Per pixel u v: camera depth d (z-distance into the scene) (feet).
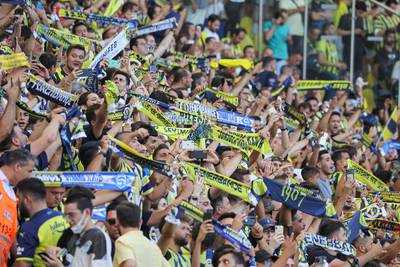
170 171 79.97
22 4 101.55
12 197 66.95
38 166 77.05
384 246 103.19
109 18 121.29
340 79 161.17
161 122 99.04
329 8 160.97
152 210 80.12
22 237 66.44
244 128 107.04
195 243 77.10
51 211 67.21
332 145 128.36
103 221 73.05
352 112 148.87
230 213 84.48
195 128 97.66
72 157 79.05
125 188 73.10
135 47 120.37
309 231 93.76
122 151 79.51
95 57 105.29
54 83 97.96
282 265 81.97
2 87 79.92
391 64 163.94
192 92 118.52
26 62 77.61
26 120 84.38
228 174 96.53
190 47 142.82
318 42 160.76
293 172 107.04
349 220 98.07
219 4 156.87
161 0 150.71
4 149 75.15
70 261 65.72
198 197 83.87
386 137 146.41
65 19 123.54
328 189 108.17
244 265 76.79
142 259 68.18
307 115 138.21
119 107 96.89
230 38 157.48
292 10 160.04
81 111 84.53
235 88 130.11
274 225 88.07
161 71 118.32
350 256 90.53
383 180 130.82
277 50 159.74
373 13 162.81
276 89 144.66
